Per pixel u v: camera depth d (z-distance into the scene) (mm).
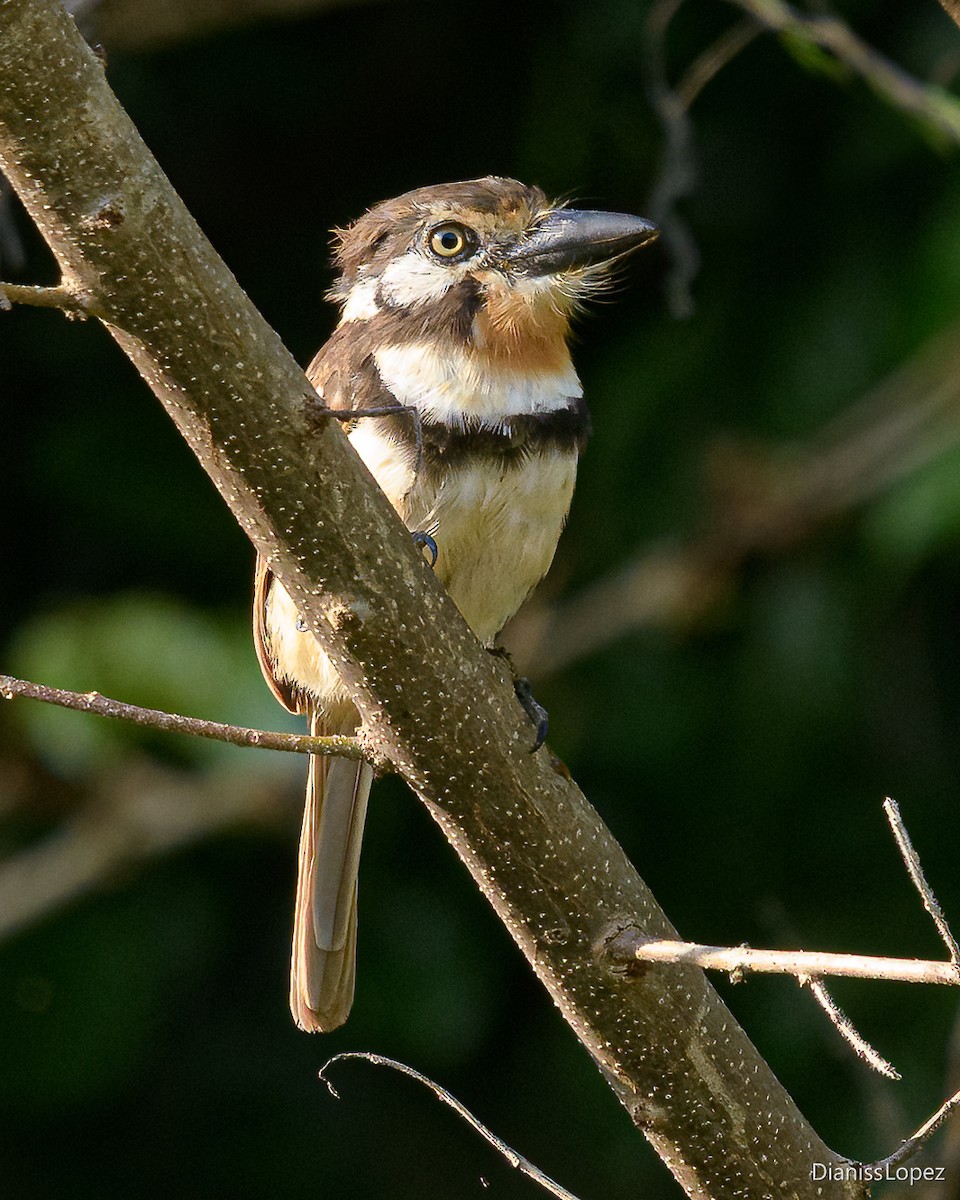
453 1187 9008
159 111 9938
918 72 9016
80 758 8523
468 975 8828
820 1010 8633
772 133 9656
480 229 6137
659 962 4520
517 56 10055
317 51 10086
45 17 3639
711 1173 4676
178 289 3877
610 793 9234
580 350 9688
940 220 8828
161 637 8477
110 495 9391
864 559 9141
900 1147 4391
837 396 9148
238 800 8773
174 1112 9164
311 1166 9055
